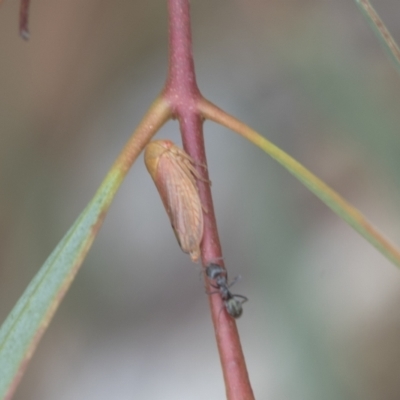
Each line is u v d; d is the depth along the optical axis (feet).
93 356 1.19
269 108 1.10
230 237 1.09
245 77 1.17
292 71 0.91
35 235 1.20
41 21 1.30
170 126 1.24
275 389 0.95
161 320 1.20
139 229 1.23
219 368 1.14
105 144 1.28
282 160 0.73
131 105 1.30
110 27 1.32
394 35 1.12
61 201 1.24
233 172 1.14
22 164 1.25
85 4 1.31
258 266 0.90
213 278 0.74
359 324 0.97
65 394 1.17
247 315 1.04
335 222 1.01
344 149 0.98
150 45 1.32
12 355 0.70
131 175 1.26
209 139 1.19
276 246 0.90
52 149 1.28
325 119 0.97
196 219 0.75
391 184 0.89
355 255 1.02
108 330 1.20
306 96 0.95
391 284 1.01
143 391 1.15
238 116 1.13
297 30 0.97
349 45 0.93
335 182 0.99
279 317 0.89
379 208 0.95
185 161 0.75
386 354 0.96
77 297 1.19
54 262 0.71
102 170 1.26
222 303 0.73
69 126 1.29
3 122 1.25
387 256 0.72
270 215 0.91
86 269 1.19
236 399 0.72
